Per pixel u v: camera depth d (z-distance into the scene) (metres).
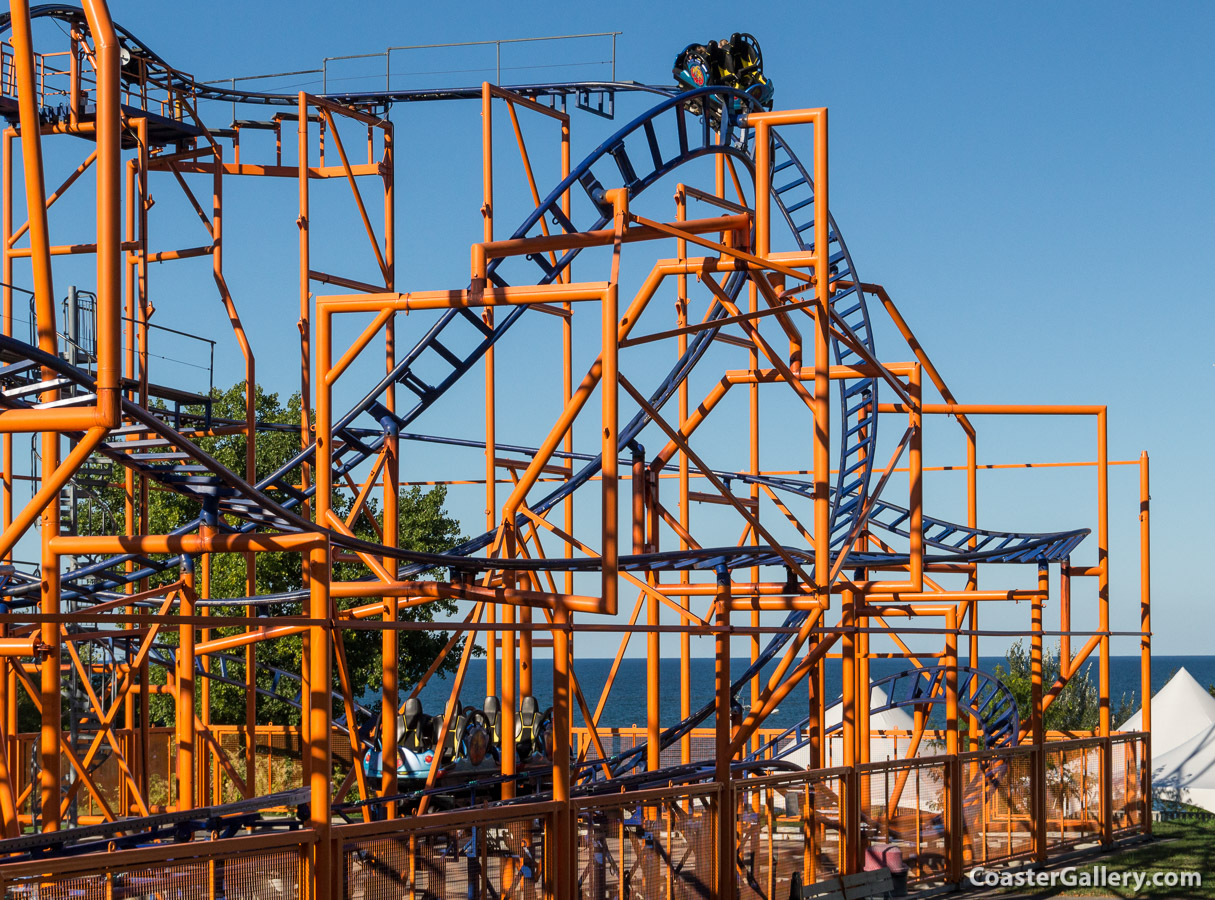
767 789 15.62
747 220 17.08
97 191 8.27
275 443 44.34
